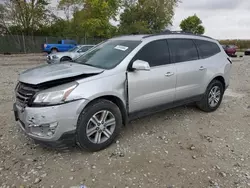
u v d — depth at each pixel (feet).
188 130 13.78
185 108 17.67
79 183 8.83
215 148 11.66
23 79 10.35
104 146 11.20
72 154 10.84
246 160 10.61
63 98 9.55
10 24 102.47
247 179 9.23
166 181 9.01
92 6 111.65
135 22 133.80
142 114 12.80
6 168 9.66
